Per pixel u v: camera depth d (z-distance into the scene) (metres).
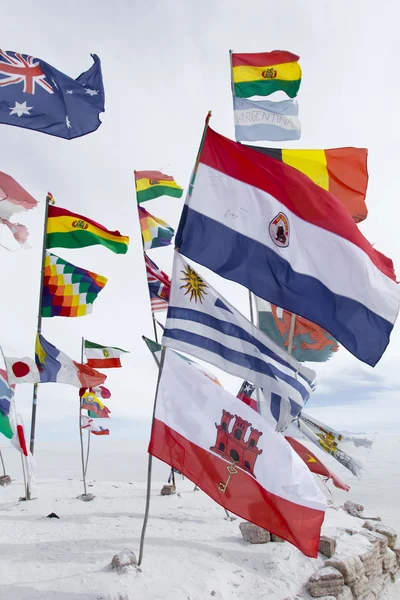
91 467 26.59
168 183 12.09
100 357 12.93
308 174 8.20
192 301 6.39
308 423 9.18
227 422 6.26
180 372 6.36
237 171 6.65
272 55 8.82
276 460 6.24
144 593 5.34
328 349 9.30
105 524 8.32
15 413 10.47
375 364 6.38
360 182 8.26
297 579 6.55
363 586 7.16
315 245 6.54
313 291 6.43
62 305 10.87
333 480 8.91
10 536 7.42
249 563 6.80
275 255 6.48
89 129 7.18
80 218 10.98
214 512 9.86
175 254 6.40
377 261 6.80
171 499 11.37
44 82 7.03
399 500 15.40
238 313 6.60
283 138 8.75
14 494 12.09
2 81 6.85
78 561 6.21
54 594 5.16
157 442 5.89
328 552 7.23
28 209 8.42
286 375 6.71
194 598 5.45
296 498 6.07
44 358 10.12
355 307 6.43
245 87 8.80
